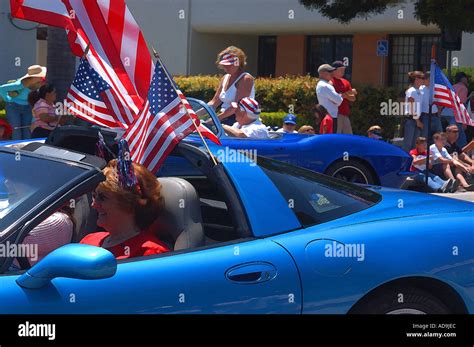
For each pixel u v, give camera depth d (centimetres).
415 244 410
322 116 1247
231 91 995
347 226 409
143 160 446
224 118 952
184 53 2550
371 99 1891
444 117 1529
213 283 370
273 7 2464
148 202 406
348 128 1348
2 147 410
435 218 427
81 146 505
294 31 2561
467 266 418
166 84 444
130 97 550
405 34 2548
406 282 411
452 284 414
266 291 379
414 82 1423
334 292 391
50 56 1270
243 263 378
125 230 408
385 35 2566
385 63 2580
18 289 340
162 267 366
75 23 579
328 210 421
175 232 412
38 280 337
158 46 2581
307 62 2709
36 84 1215
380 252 402
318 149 959
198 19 2541
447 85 1203
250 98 956
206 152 423
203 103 905
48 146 420
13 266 378
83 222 453
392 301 407
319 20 2416
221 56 999
